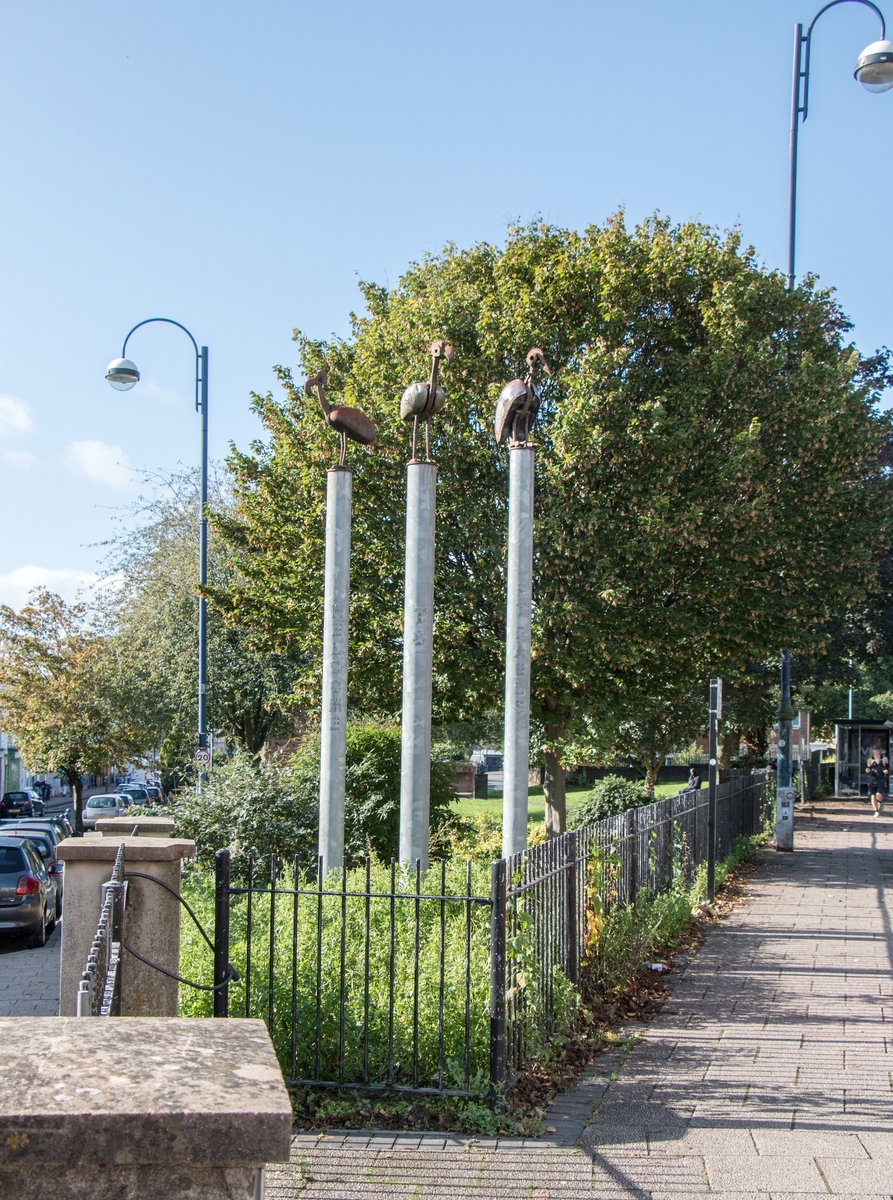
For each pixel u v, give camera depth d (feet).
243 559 82.58
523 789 33.01
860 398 64.54
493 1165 16.49
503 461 62.90
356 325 76.54
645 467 58.95
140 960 16.11
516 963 20.52
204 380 76.69
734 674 69.46
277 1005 20.40
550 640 59.93
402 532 63.26
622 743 79.51
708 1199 15.25
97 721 110.52
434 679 64.64
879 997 28.37
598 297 61.67
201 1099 5.76
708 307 61.11
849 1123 18.47
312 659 76.54
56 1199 5.73
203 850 43.45
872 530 65.62
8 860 49.32
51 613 114.21
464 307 65.10
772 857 65.82
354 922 24.00
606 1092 20.27
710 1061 22.44
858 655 97.09
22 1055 6.29
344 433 38.04
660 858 38.65
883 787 125.80
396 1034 20.13
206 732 75.82
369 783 53.11
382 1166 16.40
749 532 59.26
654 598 62.59
